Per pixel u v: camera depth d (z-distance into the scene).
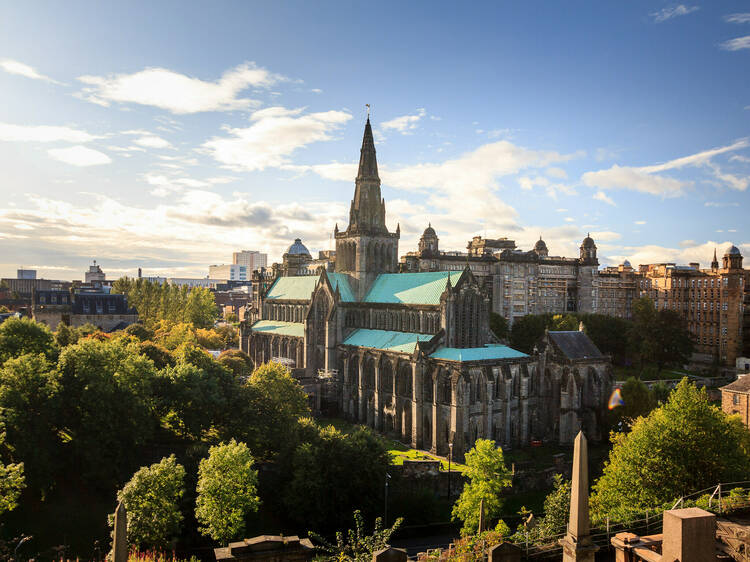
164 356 112.81
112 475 73.56
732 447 59.81
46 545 61.75
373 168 141.00
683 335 169.88
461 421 94.56
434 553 40.00
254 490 62.31
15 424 65.62
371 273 139.88
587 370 108.50
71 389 74.81
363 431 80.00
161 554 55.31
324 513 70.38
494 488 68.31
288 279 175.12
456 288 108.38
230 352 145.62
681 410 59.81
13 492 55.00
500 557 32.00
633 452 59.62
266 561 35.00
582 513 30.00
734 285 186.75
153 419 84.19
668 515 28.70
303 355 142.12
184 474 61.94
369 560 38.12
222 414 86.81
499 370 102.50
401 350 108.88
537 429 112.38
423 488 80.81
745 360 171.25
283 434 84.31
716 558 29.77
